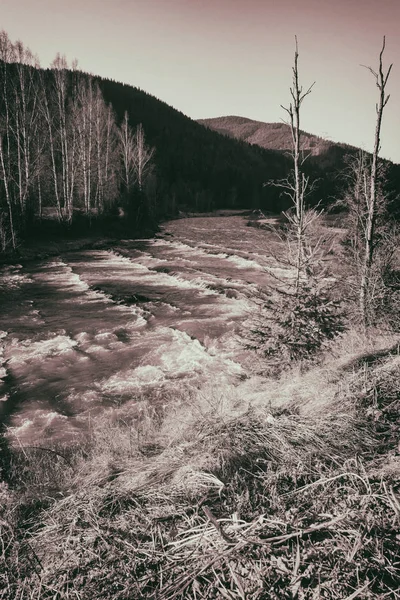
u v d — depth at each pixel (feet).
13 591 6.80
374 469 8.65
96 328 49.42
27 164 103.14
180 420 18.06
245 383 24.79
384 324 30.37
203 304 59.57
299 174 23.80
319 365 21.94
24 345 43.80
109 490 9.59
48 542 7.92
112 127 177.78
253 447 10.61
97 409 30.19
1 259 86.84
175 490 9.14
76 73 137.59
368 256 34.12
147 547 7.27
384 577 5.90
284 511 7.66
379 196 45.24
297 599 5.70
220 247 114.73
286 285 24.52
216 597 5.92
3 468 19.75
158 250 112.78
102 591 6.39
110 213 141.59
